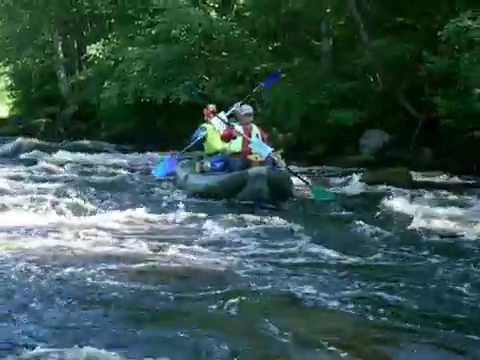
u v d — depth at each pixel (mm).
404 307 4633
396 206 8664
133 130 19047
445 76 13320
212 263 5695
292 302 4688
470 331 4188
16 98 24406
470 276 5453
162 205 8523
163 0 16688
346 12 14836
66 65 23094
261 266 5645
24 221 7234
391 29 14445
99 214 7801
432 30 13703
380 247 6449
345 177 11336
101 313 4422
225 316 4391
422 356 3768
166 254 5957
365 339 4012
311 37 16250
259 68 16125
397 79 13992
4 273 5219
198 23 16547
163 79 17469
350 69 14797
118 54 18422
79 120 21250
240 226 7277
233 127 9273
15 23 22094
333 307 4605
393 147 13508
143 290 4898
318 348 3861
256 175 8656
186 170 9656
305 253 6137
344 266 5719
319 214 8094
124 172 11938
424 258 6047
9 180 10594
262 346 3895
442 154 13312
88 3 20797
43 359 3670
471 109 12055
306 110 14594
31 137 19891
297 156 14297
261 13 15891
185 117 18875
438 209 8484
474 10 11875
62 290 4855
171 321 4293
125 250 6055
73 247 6105
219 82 17141
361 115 14000
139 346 3906
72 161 13648
